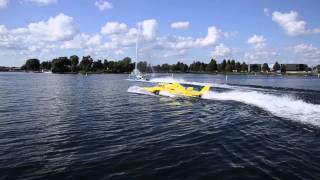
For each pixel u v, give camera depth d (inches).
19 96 1508.4
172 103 1216.2
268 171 444.1
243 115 903.7
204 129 725.3
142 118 877.8
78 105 1154.0
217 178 422.9
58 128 729.6
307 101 1115.9
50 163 479.8
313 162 476.7
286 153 522.3
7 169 452.8
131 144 591.5
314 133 650.8
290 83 2689.5
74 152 537.3
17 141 606.9
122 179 419.5
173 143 599.8
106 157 510.3
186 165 473.1
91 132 690.2
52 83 2812.5
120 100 1327.5
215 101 1255.5
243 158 502.3
